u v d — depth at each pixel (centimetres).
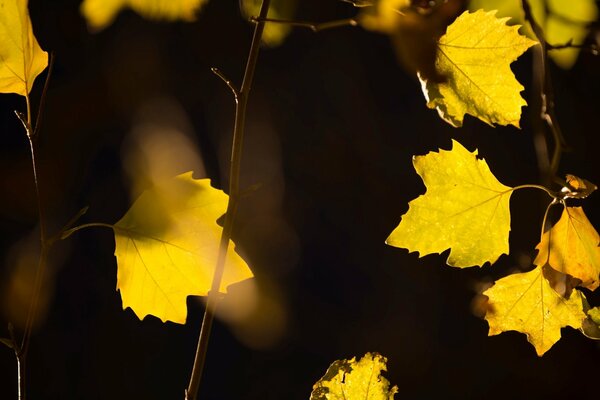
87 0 146
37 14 552
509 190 118
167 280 117
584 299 118
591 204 548
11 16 114
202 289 117
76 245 560
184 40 556
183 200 116
